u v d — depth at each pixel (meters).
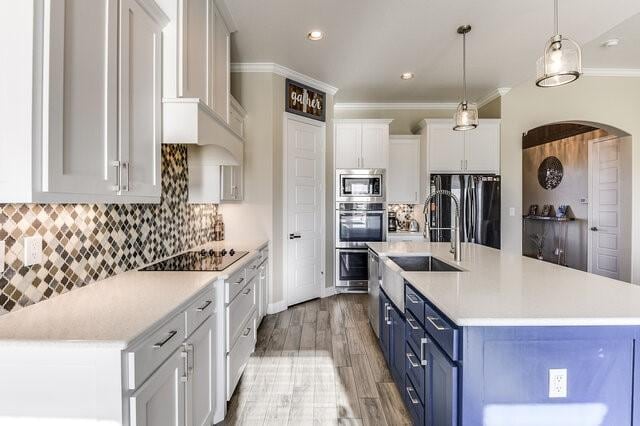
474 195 4.80
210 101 2.49
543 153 7.31
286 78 4.26
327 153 4.88
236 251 2.97
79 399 1.05
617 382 1.29
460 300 1.49
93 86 1.32
